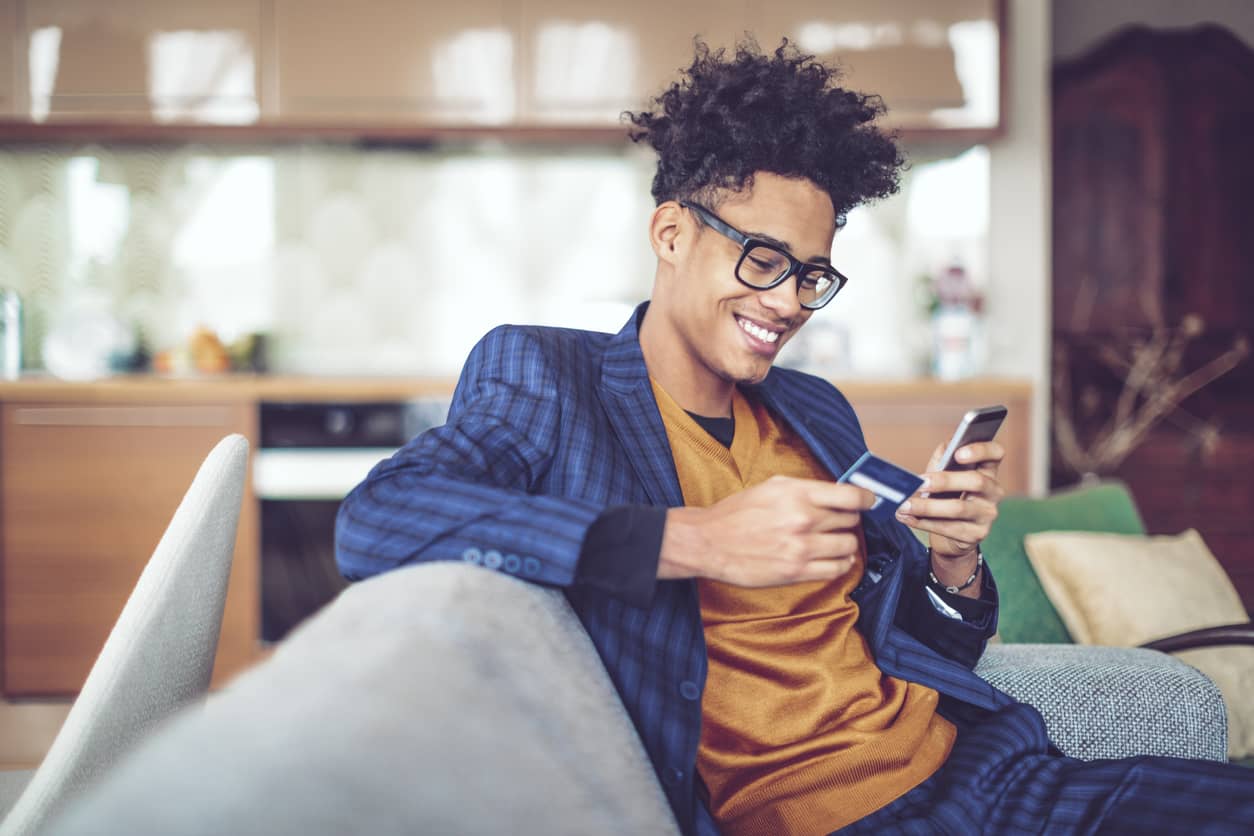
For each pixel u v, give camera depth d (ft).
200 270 13.12
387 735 1.50
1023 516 7.41
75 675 10.99
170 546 3.16
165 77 11.57
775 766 3.24
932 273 13.21
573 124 11.74
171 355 12.43
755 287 3.39
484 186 13.39
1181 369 13.94
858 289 13.35
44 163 12.89
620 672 3.13
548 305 13.47
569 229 13.46
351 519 2.83
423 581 2.37
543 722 2.03
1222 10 14.65
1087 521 7.57
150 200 13.03
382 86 11.66
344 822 1.33
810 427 3.97
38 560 10.97
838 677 3.38
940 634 3.87
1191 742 4.36
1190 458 13.60
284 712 1.50
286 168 13.19
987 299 12.39
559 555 2.69
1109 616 6.82
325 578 11.15
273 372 13.24
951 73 11.81
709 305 3.46
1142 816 3.19
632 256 13.50
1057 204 13.92
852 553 2.78
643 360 3.59
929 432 11.47
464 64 11.69
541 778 1.76
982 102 11.82
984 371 12.42
